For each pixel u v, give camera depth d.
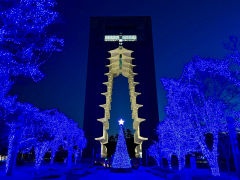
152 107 82.31
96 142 72.75
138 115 81.12
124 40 95.75
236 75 13.05
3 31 6.91
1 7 6.74
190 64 16.16
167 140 31.94
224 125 14.31
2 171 18.75
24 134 19.20
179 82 18.45
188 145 23.36
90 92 84.06
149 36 96.56
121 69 91.50
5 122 16.05
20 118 17.19
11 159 15.73
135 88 86.75
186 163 40.84
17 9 6.89
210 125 14.70
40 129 21.42
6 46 7.76
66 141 35.97
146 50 93.75
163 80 19.94
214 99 14.70
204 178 12.88
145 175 23.39
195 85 15.62
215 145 14.23
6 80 10.09
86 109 80.75
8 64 8.62
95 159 56.53
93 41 94.62
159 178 19.64
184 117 18.45
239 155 9.17
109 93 84.38
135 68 90.69
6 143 19.66
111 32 97.00
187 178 13.48
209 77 15.14
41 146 22.92
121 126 23.39
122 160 21.66
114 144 77.31
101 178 19.02
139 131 77.25
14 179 12.83
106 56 92.06
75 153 49.06
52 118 26.53
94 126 77.31
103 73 88.25
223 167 25.98
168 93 20.52
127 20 99.31
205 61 14.59
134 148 77.31
